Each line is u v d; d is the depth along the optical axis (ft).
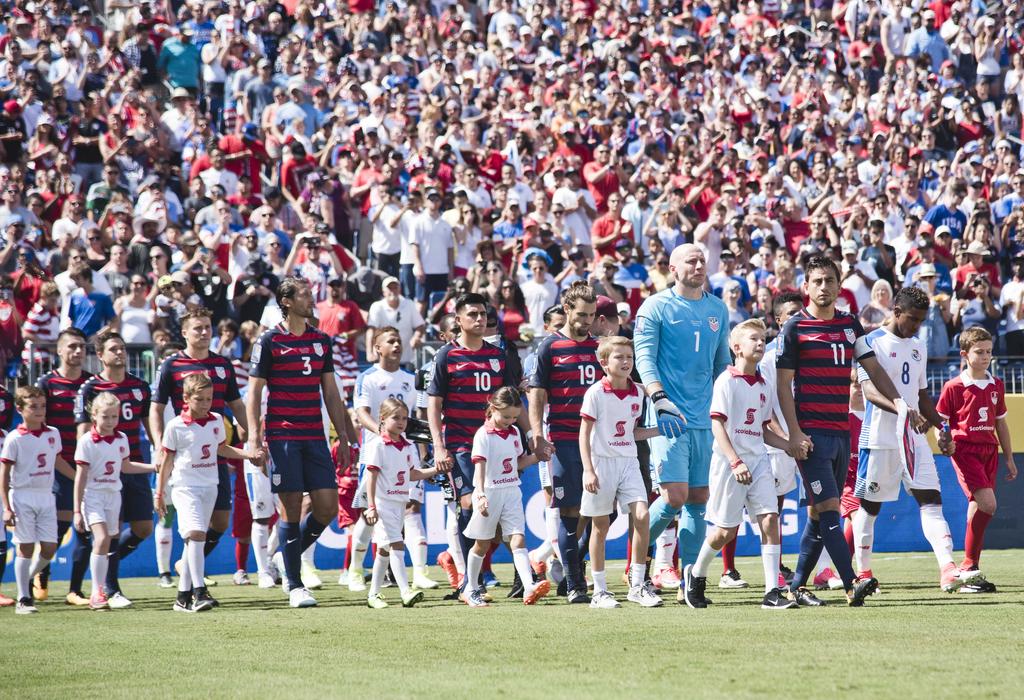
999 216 222.07
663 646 72.28
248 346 143.84
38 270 158.51
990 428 105.50
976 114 251.80
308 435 105.60
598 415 94.94
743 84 255.50
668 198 197.98
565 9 277.64
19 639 83.92
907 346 103.24
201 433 103.14
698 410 95.35
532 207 204.33
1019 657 66.64
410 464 102.83
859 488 103.55
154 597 116.26
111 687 63.93
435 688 61.05
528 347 152.87
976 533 104.68
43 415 109.70
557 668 65.98
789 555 153.58
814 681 60.44
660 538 110.11
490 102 235.61
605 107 233.35
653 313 95.81
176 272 157.79
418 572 118.83
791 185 219.82
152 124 212.43
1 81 221.25
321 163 215.72
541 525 152.25
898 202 217.56
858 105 261.65
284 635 82.17
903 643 71.72
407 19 261.24
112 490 107.24
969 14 277.44
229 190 201.98
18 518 107.34
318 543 149.69
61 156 192.44
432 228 180.65
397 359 124.77
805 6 293.84
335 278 160.04
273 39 246.88
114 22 263.29
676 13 283.18
